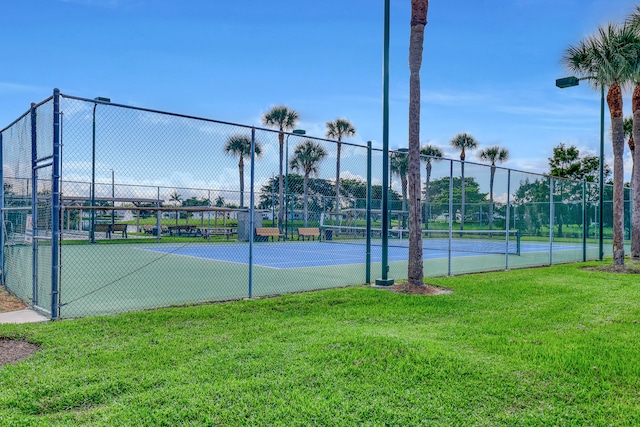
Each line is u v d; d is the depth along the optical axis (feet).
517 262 60.95
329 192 97.45
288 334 20.63
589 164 155.63
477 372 16.26
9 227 33.24
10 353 17.57
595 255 73.82
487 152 207.92
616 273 46.39
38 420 12.26
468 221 122.31
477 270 49.11
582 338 21.02
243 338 19.90
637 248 56.03
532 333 21.94
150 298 29.84
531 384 15.48
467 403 13.99
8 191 33.58
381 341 18.69
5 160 33.63
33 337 19.27
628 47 49.29
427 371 16.10
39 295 29.32
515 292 32.96
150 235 107.86
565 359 17.81
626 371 16.70
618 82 50.42
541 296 31.81
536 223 117.91
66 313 24.81
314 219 105.60
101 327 20.97
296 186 104.27
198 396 13.74
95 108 36.45
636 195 55.83
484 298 30.68
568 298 31.19
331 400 13.73
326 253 69.72
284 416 12.73
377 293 31.32
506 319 24.70
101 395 13.91
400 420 12.73
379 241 99.76
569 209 116.47
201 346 18.58
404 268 50.75
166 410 12.82
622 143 49.75
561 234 113.09
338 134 172.55
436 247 91.76
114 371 15.67
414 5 34.40
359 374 15.84
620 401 14.35
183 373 15.65
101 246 76.84
